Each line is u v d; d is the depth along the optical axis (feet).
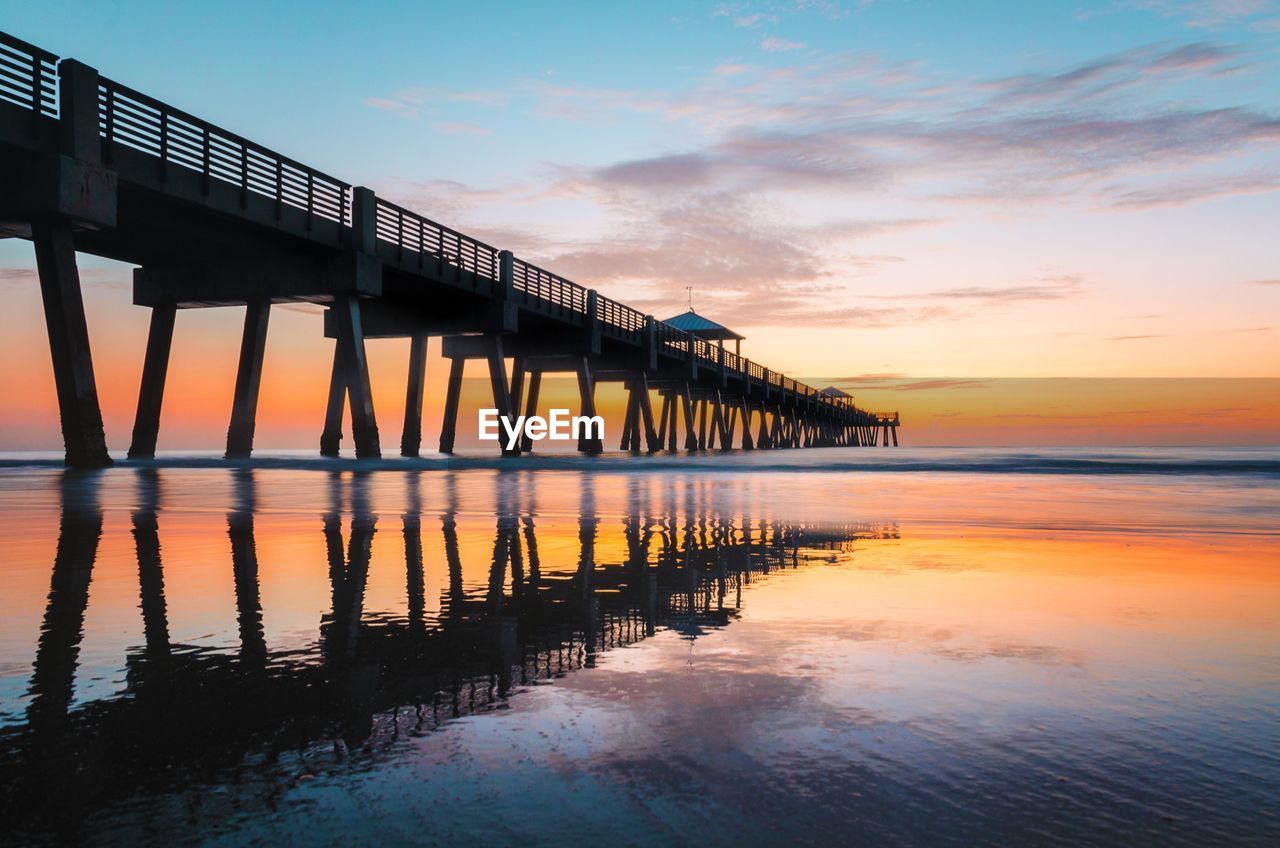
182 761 6.91
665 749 7.12
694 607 13.89
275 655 10.63
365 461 96.84
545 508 35.91
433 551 21.61
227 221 80.84
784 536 25.29
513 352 165.27
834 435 497.87
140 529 26.37
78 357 66.80
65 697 8.77
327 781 6.45
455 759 6.91
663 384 237.86
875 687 9.04
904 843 5.39
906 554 21.11
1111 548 22.45
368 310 136.87
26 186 62.64
